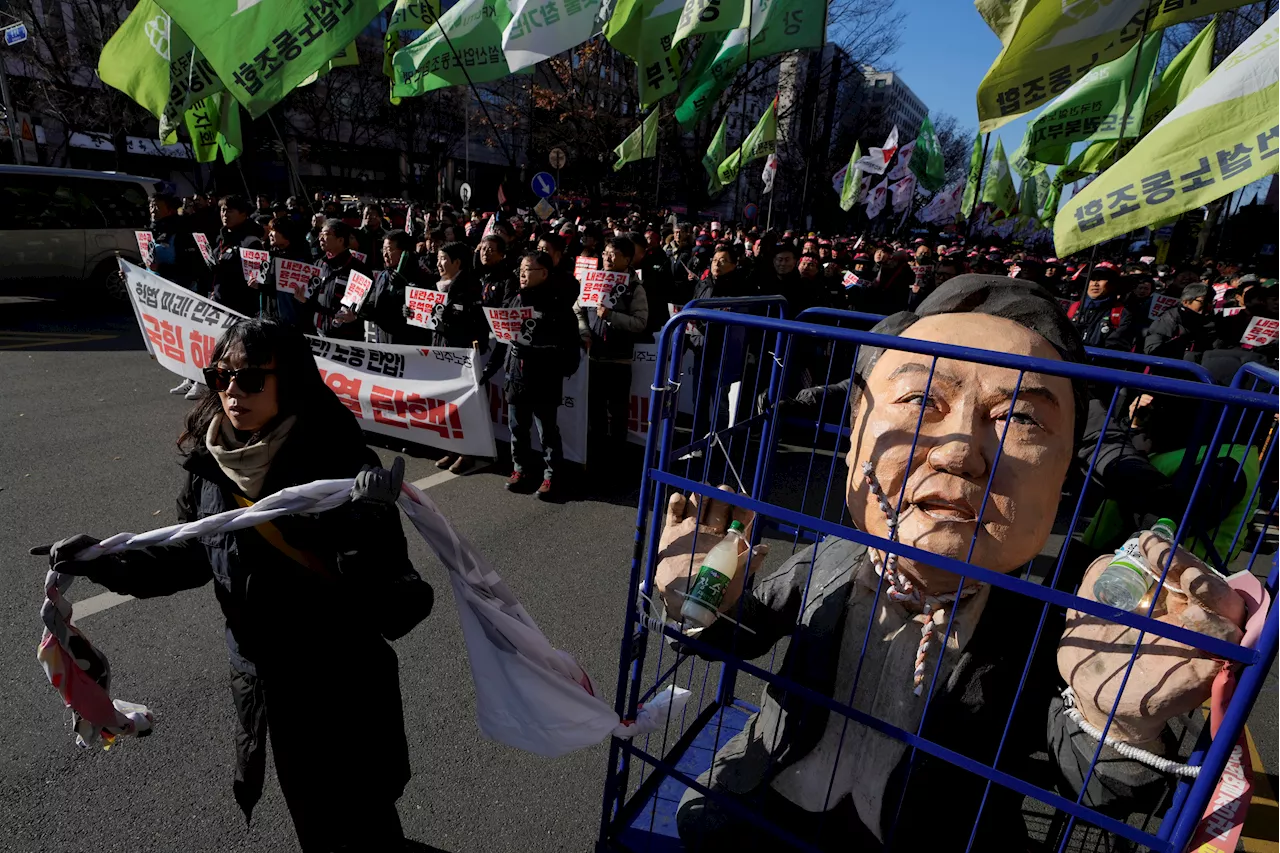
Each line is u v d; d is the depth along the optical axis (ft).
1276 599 3.34
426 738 9.05
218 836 7.52
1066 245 7.48
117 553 5.70
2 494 15.12
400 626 5.83
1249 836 8.32
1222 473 5.69
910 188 64.03
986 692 4.62
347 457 6.05
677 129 75.61
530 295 15.56
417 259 20.20
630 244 18.67
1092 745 4.35
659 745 8.96
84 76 74.79
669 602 5.24
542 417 16.28
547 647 6.11
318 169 121.29
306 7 13.85
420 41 23.39
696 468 15.53
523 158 111.96
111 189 35.27
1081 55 11.43
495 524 15.40
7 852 7.18
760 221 117.29
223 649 10.48
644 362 19.20
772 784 5.26
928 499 4.19
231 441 5.90
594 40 71.92
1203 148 6.83
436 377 17.43
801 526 4.38
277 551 5.73
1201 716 5.21
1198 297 18.61
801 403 6.55
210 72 18.38
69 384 23.47
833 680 4.98
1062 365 3.59
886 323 5.06
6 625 10.63
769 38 19.97
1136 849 4.91
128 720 6.11
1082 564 5.93
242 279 22.04
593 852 7.61
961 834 4.93
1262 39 6.77
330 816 6.25
